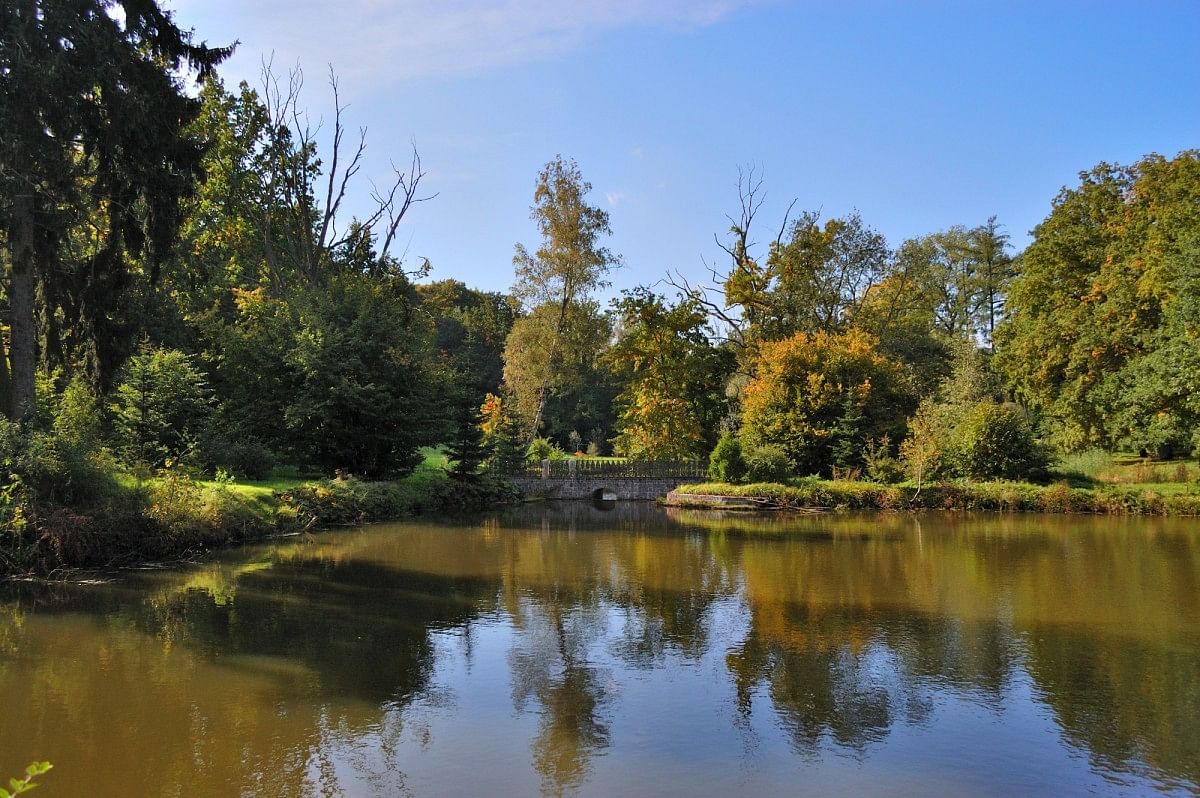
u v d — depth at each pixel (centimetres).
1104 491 2708
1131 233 3012
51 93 1406
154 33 1723
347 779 626
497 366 6662
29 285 1578
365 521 2341
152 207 1709
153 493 1652
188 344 2916
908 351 4312
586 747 692
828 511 2795
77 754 670
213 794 600
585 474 3531
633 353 3838
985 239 5278
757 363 3822
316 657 946
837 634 1058
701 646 1003
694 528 2288
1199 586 1370
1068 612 1179
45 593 1273
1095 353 2977
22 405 1544
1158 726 737
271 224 3506
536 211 4084
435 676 880
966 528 2248
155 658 934
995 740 709
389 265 3666
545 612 1184
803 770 647
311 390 2567
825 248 4069
